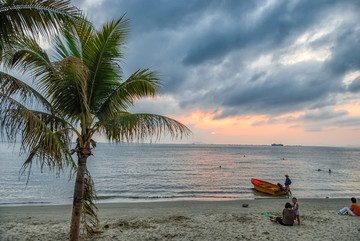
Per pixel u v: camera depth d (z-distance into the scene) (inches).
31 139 161.6
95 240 317.7
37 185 1035.9
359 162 2933.1
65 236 338.3
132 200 768.9
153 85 254.2
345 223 416.5
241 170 1876.2
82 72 191.9
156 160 2810.0
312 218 452.1
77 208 253.3
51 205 628.1
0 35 161.3
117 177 1384.1
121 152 4643.2
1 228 377.1
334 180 1353.3
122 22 233.3
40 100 198.8
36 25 167.8
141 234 348.2
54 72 208.5
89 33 222.5
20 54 201.3
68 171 1444.4
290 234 356.5
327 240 332.5
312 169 2003.0
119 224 399.9
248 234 354.6
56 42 233.9
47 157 185.8
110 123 248.4
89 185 273.6
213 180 1311.5
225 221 428.8
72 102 241.0
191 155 4084.6
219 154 4603.8
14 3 156.0
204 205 629.0
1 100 139.4
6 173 1389.0
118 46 245.1
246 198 813.9
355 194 930.7
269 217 454.9
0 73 155.7
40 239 326.0
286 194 858.1
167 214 498.3
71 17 177.6
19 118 147.3
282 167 2177.7
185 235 347.9
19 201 732.7
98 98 255.1
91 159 2844.5
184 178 1375.5
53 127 244.5
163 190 992.2
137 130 240.7
